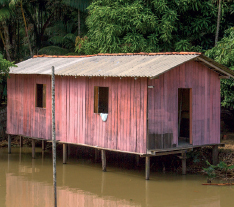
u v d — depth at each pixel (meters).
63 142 14.41
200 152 14.11
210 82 13.39
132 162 14.86
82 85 13.73
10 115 16.77
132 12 17.08
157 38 17.94
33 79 15.64
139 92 11.88
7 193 10.80
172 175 12.73
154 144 11.82
